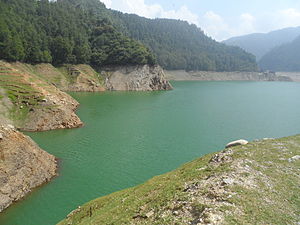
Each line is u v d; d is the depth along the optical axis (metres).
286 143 30.52
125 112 88.56
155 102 113.88
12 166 33.00
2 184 30.84
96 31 195.50
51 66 146.25
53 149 49.72
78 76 146.38
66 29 171.75
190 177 22.91
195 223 14.88
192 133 64.69
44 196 32.62
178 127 70.44
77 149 50.28
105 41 184.25
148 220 17.30
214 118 84.19
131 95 135.50
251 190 18.25
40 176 36.16
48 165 39.47
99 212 23.05
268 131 69.31
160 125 72.00
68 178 37.78
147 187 25.06
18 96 69.44
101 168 41.53
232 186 18.64
